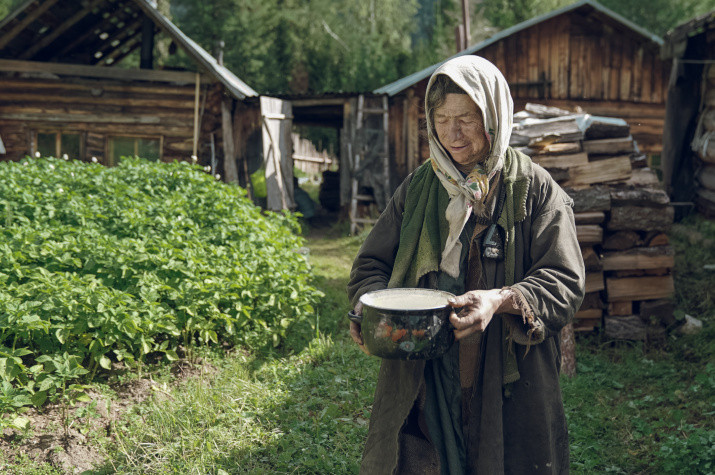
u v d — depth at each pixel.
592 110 14.39
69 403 3.87
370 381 4.66
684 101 9.72
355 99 12.88
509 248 1.96
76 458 3.54
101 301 4.20
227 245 6.12
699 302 6.28
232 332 4.85
